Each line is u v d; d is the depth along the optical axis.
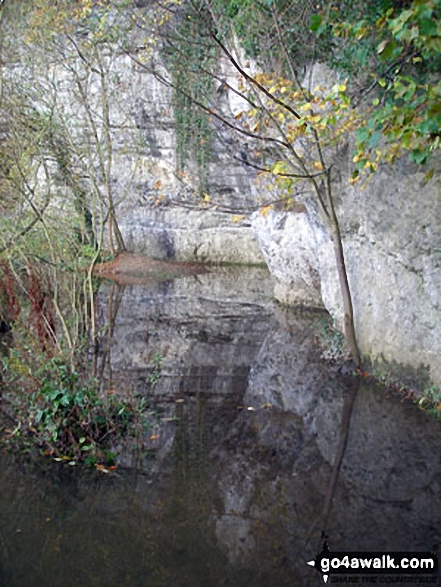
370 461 5.64
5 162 8.21
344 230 8.46
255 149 11.27
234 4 9.21
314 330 10.95
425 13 3.91
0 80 8.27
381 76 6.54
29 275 7.87
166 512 4.77
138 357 9.34
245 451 5.92
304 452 5.89
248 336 10.81
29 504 4.87
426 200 6.63
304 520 4.65
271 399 7.45
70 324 8.62
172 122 18.30
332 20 6.84
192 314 12.75
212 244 20.16
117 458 5.71
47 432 5.86
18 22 10.92
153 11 12.67
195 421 6.71
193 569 4.02
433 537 4.36
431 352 6.80
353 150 7.81
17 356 6.59
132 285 16.64
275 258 13.25
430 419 6.50
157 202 19.06
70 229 9.08
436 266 6.60
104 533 4.46
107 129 15.59
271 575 3.95
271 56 8.57
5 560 4.14
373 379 7.87
